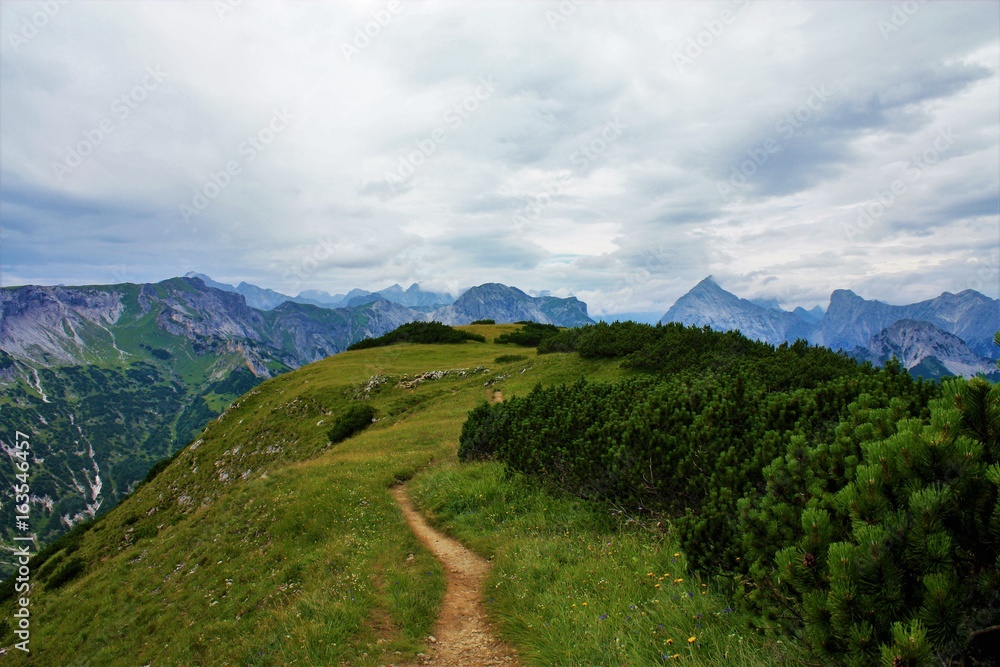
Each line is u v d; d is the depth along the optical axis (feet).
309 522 48.49
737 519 22.90
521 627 24.98
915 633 11.22
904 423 15.34
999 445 13.15
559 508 39.88
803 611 15.06
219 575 45.70
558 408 54.54
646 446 33.22
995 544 12.42
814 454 19.04
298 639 26.71
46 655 47.37
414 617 27.84
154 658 36.09
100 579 61.41
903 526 12.94
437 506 48.08
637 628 20.74
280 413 170.09
